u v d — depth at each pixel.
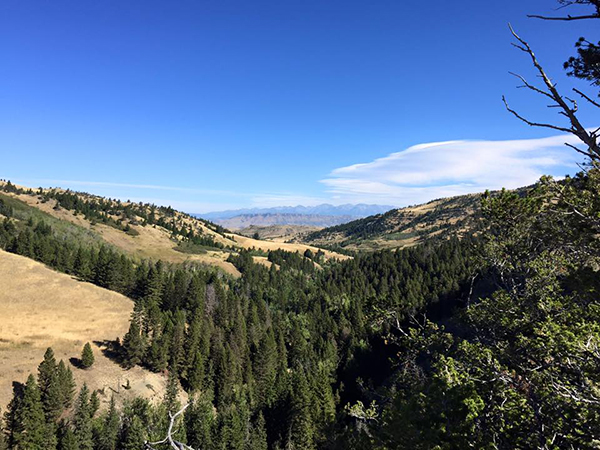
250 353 94.12
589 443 10.16
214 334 95.44
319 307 135.38
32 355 71.00
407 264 173.00
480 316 21.70
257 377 86.38
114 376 72.81
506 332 19.39
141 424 52.88
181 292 121.31
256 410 74.44
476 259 24.75
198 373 76.56
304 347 102.56
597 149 7.05
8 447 49.62
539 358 14.12
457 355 19.08
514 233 19.06
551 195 13.87
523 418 12.89
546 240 15.18
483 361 16.45
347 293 155.50
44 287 105.62
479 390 15.02
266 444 64.69
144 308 88.94
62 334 82.88
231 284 179.25
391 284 156.75
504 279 23.17
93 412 57.97
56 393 55.31
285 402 69.00
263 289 172.62
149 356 78.50
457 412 12.28
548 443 11.61
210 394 75.25
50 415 54.50
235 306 118.19
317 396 71.06
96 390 67.12
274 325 118.00
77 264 129.50
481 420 12.83
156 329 85.81
